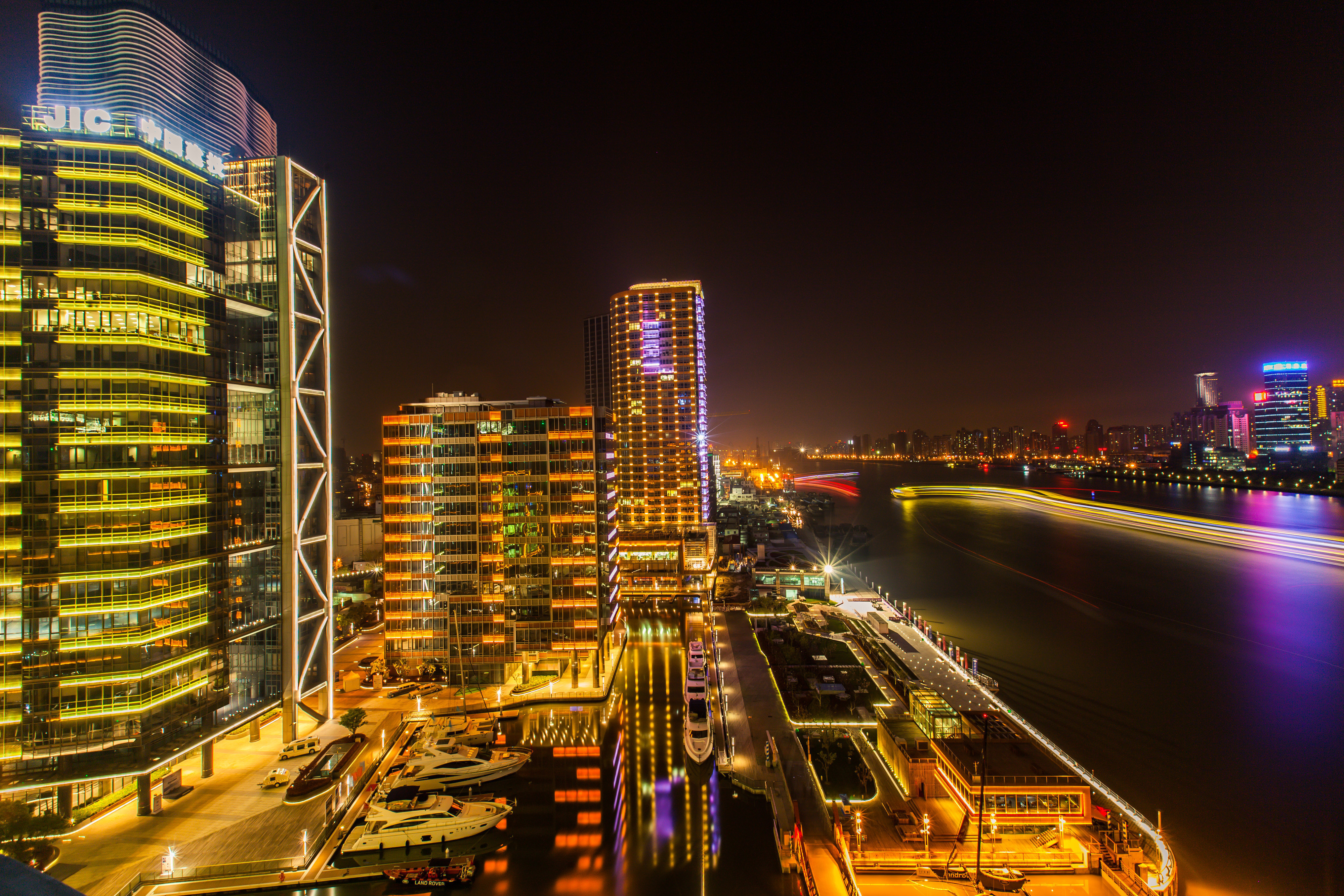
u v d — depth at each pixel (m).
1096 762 98.06
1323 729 110.00
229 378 91.00
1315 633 170.62
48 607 71.19
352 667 131.50
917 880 67.50
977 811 73.81
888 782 86.50
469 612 120.25
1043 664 142.62
